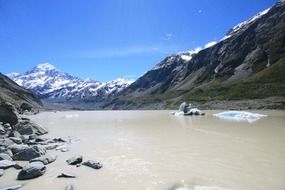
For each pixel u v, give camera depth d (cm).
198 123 5100
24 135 3403
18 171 1816
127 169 1841
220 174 1684
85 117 9212
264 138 3005
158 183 1549
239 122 5069
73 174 1723
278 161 1956
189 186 1488
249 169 1775
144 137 3319
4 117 4438
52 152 2438
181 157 2156
